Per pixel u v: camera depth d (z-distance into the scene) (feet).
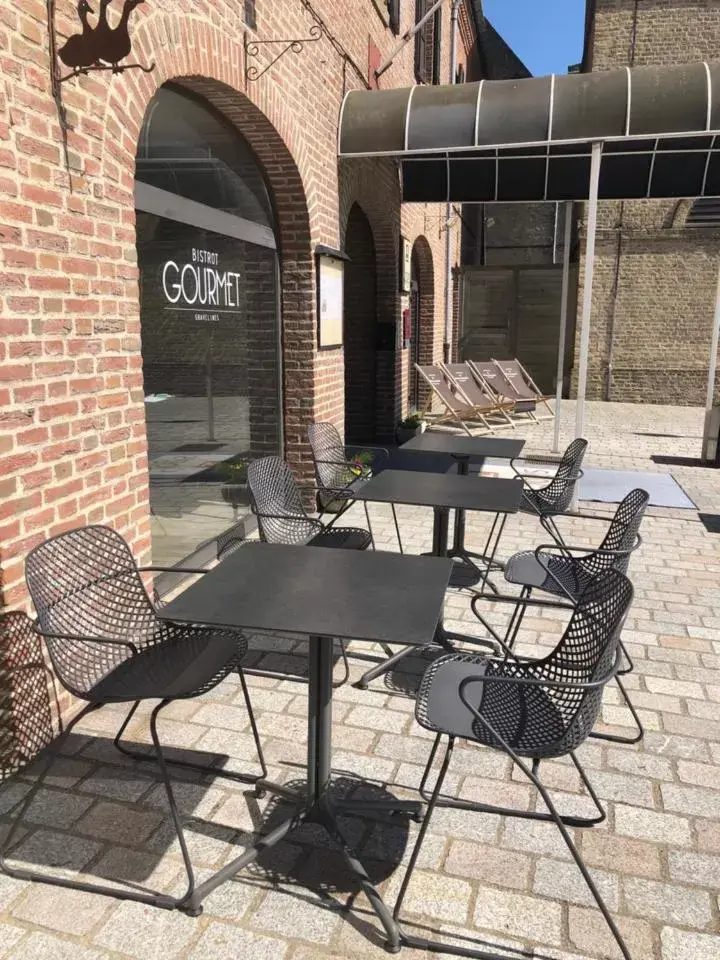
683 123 21.35
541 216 75.66
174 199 15.58
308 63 20.75
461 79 53.36
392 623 7.68
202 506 18.01
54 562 9.05
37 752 10.13
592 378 53.21
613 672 7.31
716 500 25.39
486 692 8.64
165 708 11.44
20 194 9.36
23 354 9.55
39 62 9.60
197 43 14.21
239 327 19.36
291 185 20.59
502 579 17.34
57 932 7.30
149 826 8.83
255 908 7.64
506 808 9.23
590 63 51.24
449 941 7.27
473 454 18.66
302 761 10.16
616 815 9.15
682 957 7.11
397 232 33.47
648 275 50.75
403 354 37.11
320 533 15.40
